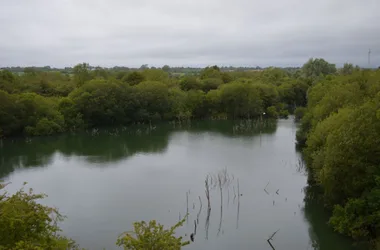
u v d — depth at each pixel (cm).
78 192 5706
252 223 4500
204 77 17562
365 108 4278
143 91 12656
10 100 9669
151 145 9106
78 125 10950
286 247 3909
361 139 3950
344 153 4009
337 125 4878
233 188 5728
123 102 11994
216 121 12988
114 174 6662
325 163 4275
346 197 4269
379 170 3803
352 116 4312
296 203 5081
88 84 11819
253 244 3997
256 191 5581
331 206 4628
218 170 6750
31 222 2197
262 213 4781
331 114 6025
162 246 2056
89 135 10381
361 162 3909
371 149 3931
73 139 9844
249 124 12050
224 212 4844
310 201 5125
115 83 12281
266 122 12494
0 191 5700
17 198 2361
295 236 4147
